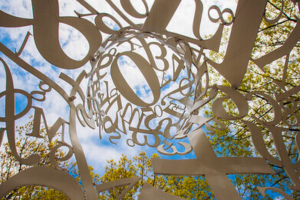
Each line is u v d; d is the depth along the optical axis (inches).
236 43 195.3
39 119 176.6
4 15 169.9
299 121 207.5
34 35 182.7
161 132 315.9
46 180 154.4
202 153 198.2
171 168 188.7
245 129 373.4
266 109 380.5
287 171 186.7
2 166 371.2
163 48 321.1
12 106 171.3
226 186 173.2
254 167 185.8
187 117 292.4
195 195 343.9
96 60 248.2
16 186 148.2
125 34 246.5
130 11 193.6
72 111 206.7
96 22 209.9
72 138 186.4
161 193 165.6
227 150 379.2
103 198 353.1
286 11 376.2
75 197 153.6
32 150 390.3
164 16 194.4
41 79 192.4
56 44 193.5
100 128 284.7
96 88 291.7
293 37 197.2
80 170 169.2
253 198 339.0
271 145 359.3
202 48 217.3
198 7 197.5
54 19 186.7
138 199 160.7
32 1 171.8
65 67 203.6
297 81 370.0
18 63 184.1
